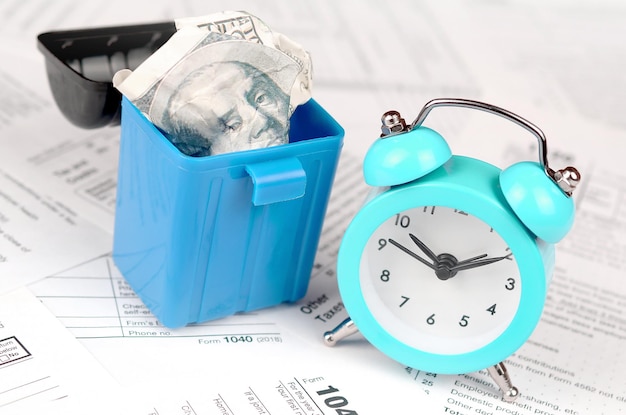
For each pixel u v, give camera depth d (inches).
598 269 35.1
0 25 45.3
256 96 26.7
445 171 25.9
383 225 27.0
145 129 26.5
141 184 27.7
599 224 38.1
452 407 27.3
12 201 33.5
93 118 32.4
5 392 24.9
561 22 55.3
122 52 34.1
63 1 48.1
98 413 24.7
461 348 27.4
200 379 26.7
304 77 28.3
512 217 25.0
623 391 28.9
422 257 27.2
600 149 43.1
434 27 52.7
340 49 48.7
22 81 41.7
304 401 26.5
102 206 34.2
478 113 44.2
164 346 27.9
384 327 27.8
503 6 56.2
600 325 31.9
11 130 37.9
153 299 28.6
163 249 27.2
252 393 26.5
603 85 49.1
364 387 27.5
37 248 31.2
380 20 52.4
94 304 29.2
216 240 27.2
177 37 25.9
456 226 26.5
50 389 25.3
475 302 27.2
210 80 26.0
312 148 27.0
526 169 25.0
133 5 48.9
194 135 26.3
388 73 47.3
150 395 25.7
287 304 31.0
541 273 25.3
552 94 47.4
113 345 27.4
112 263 31.3
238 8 50.2
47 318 28.0
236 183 26.2
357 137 41.8
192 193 25.6
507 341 26.6
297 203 28.0
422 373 28.6
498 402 27.7
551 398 28.1
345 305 27.8
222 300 28.9
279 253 29.0
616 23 55.9
